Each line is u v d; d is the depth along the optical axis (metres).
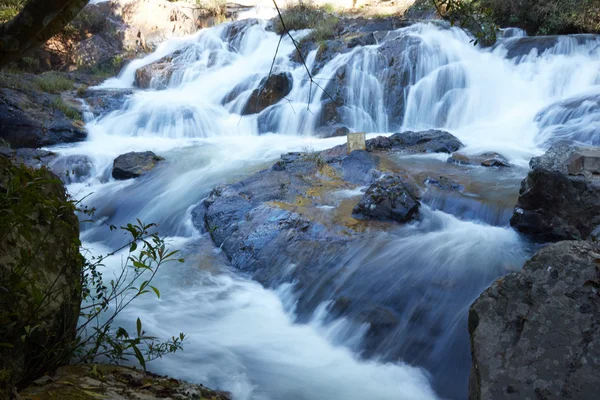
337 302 5.17
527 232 6.14
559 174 5.66
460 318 4.68
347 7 19.39
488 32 3.79
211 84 14.78
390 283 5.30
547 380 2.63
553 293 2.83
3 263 2.70
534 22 14.67
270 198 7.52
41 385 2.72
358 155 8.80
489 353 2.83
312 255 5.98
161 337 4.57
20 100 12.48
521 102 11.62
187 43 17.27
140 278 5.97
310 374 4.29
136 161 10.14
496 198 7.03
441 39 13.12
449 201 7.07
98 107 13.67
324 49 13.77
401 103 12.49
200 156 10.62
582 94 10.75
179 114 12.89
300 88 13.16
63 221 3.16
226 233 6.91
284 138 12.03
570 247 2.94
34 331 2.75
